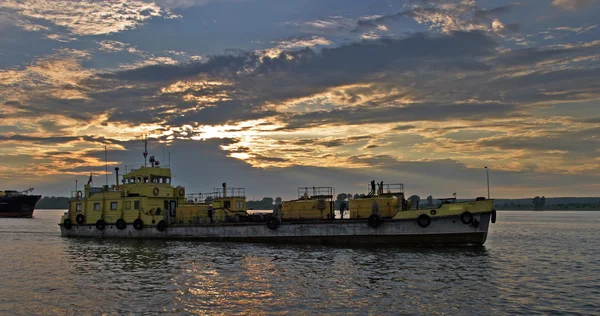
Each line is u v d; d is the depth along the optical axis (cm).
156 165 5950
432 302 2631
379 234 4622
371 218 4606
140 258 4184
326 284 3062
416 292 2853
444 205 4522
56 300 2698
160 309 2494
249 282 3133
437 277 3288
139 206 5603
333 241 4756
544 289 2998
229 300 2669
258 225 5047
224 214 5469
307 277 3284
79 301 2669
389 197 4819
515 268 3750
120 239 5678
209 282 3139
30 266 3853
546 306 2591
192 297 2741
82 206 6059
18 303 2642
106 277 3347
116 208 5778
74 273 3522
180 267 3703
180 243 5175
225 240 5181
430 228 4522
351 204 4862
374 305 2564
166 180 5962
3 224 10450
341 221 4725
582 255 4709
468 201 4559
